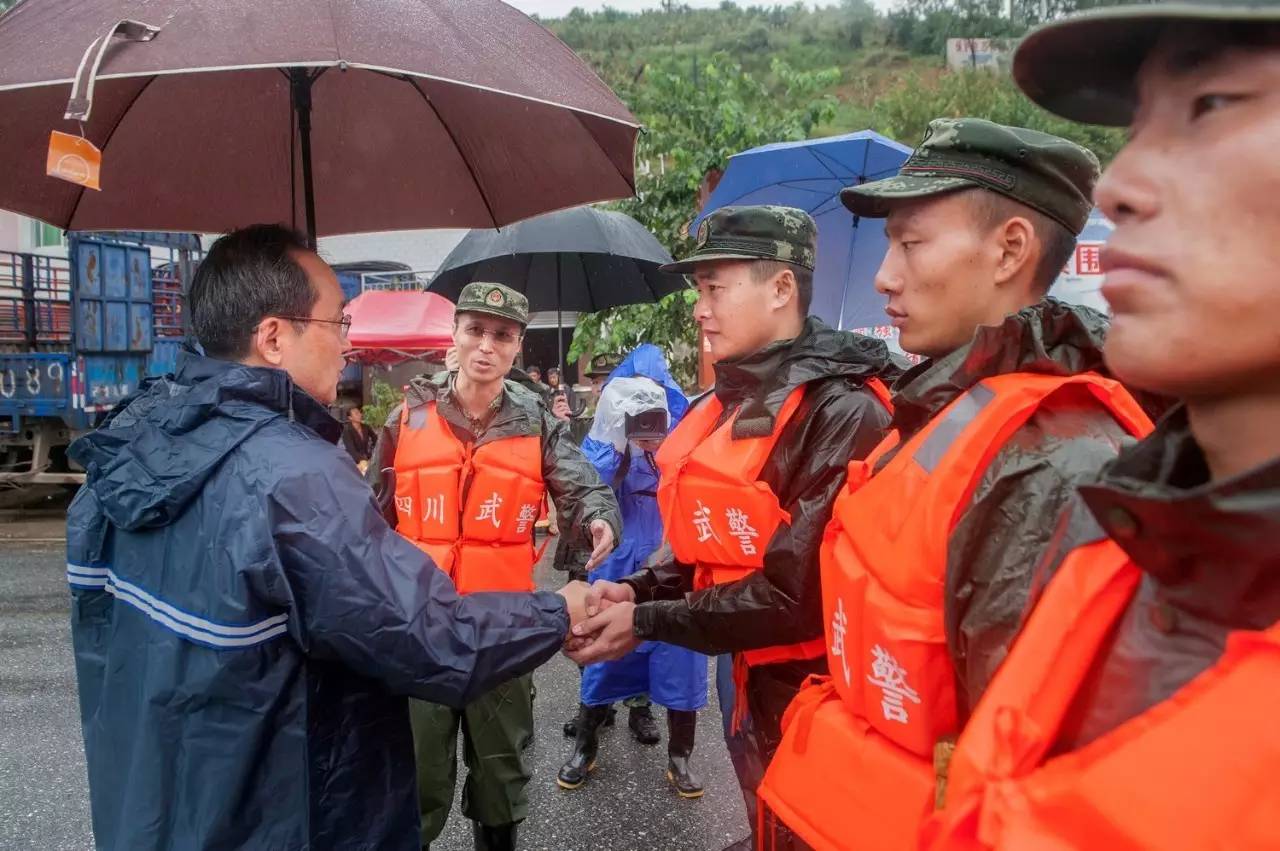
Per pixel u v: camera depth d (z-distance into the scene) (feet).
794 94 26.58
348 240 51.93
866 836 3.36
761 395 5.47
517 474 8.77
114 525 4.66
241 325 4.72
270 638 4.12
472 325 8.74
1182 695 1.86
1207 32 1.68
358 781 4.53
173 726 4.18
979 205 3.80
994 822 2.12
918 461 3.28
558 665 15.65
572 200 7.00
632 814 10.68
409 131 6.89
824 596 3.94
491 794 8.18
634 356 12.89
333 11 4.02
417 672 4.33
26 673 15.26
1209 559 1.85
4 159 5.89
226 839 4.11
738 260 5.85
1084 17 1.75
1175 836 1.76
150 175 6.60
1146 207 1.77
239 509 4.08
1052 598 2.37
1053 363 3.19
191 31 3.81
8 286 30.55
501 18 5.00
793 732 4.00
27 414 27.99
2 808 10.82
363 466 23.73
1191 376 1.73
